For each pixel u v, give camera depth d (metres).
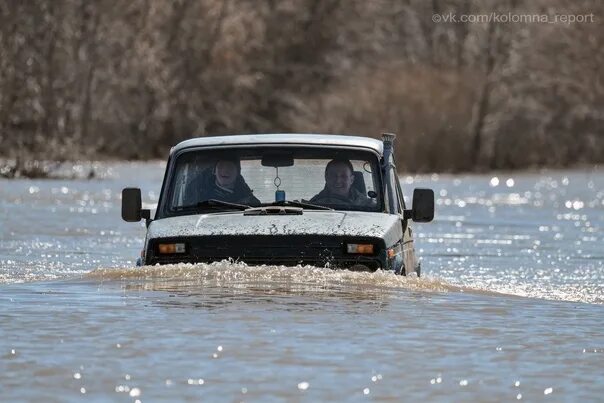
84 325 25.48
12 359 21.75
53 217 86.75
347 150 39.97
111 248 63.31
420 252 66.88
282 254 35.91
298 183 39.72
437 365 21.88
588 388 20.22
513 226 88.31
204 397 18.86
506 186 174.38
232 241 36.06
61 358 21.84
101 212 93.75
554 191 157.38
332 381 20.22
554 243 73.38
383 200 39.50
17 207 98.19
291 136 40.75
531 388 20.16
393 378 20.61
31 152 184.50
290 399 18.84
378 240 35.94
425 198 39.91
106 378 20.19
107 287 31.94
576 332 26.38
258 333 24.67
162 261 36.44
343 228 36.44
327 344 23.61
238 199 39.53
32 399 18.59
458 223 91.19
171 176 40.19
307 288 31.72
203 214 38.97
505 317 28.44
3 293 31.05
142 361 21.62
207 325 25.55
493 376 21.06
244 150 40.06
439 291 33.31
